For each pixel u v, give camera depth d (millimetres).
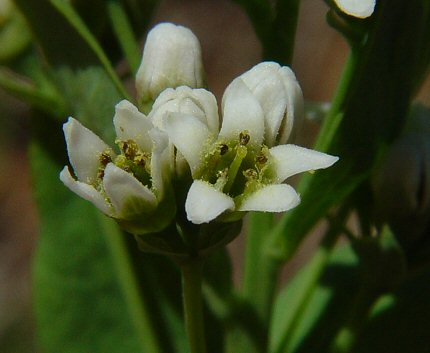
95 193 50
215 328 64
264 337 61
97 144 51
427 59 58
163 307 65
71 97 60
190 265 53
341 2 53
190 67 57
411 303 66
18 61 66
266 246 60
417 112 58
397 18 55
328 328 66
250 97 52
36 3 59
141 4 65
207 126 52
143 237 52
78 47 59
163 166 51
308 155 51
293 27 59
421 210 57
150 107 58
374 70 55
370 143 56
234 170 51
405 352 65
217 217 51
